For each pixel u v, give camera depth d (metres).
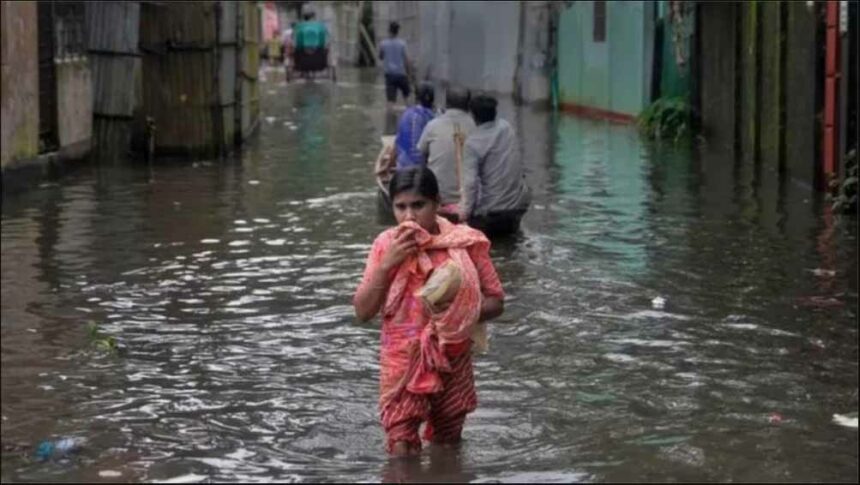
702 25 27.53
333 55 70.56
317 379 9.73
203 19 23.12
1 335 10.77
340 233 15.70
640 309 11.78
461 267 7.50
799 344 10.52
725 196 18.64
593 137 28.48
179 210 17.42
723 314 11.54
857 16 16.67
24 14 18.45
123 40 22.16
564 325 11.23
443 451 7.93
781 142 20.77
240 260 14.02
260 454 8.02
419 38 58.00
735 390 9.31
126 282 12.86
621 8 32.19
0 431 8.39
